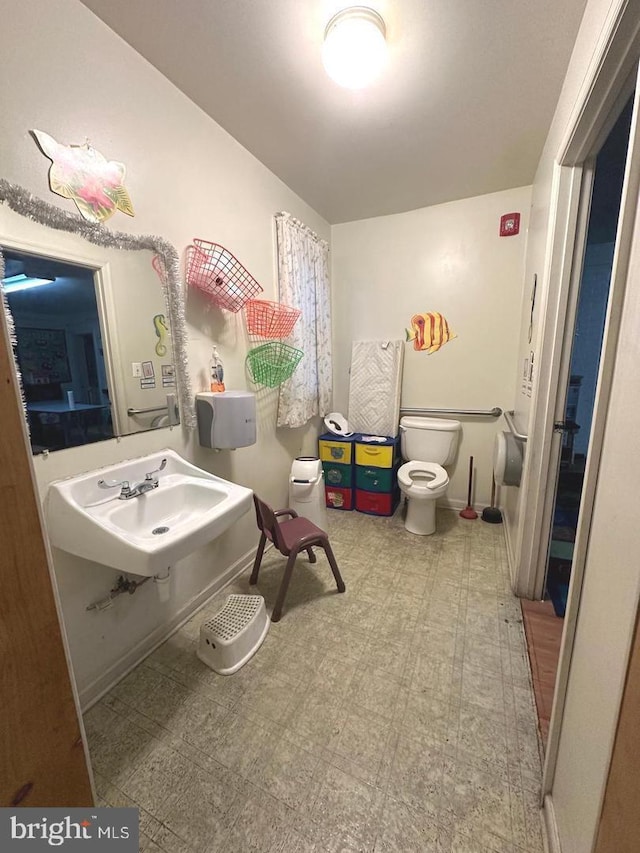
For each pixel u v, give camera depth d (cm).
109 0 112
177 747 115
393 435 296
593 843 64
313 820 95
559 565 197
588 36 108
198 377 172
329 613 174
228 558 200
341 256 302
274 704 129
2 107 98
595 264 259
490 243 254
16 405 54
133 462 140
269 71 141
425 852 89
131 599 145
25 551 56
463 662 145
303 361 252
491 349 267
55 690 62
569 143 129
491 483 283
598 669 69
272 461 238
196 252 162
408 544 239
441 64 137
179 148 153
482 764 108
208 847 91
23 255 105
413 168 214
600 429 74
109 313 130
